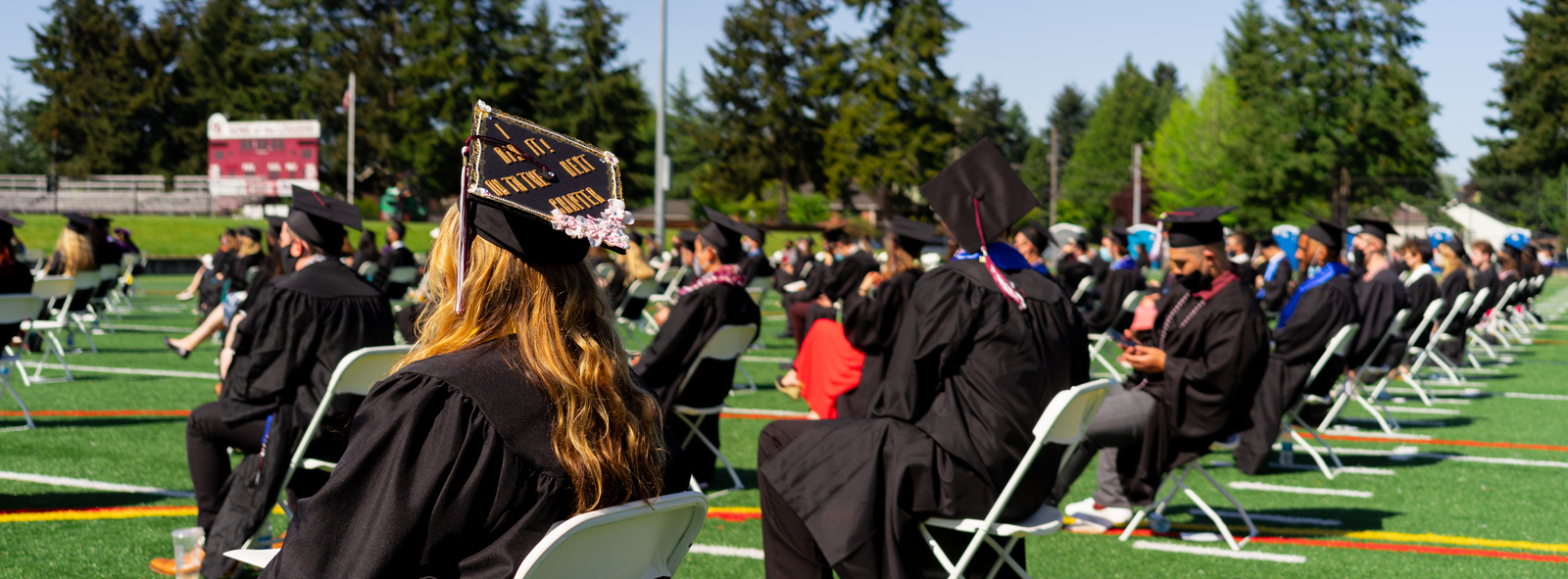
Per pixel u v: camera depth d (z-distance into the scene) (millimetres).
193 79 65125
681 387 5664
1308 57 55688
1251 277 12953
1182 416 4652
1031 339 3355
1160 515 5152
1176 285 4926
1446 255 12242
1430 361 12852
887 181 60438
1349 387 8289
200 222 38938
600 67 63781
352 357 3586
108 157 62281
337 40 59938
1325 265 6816
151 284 26453
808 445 3389
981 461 3262
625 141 63531
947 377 3365
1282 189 56406
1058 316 3496
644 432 1750
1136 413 4762
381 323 4137
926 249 11938
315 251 4168
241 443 4047
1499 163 64500
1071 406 3236
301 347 3865
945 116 60156
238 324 3963
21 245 13633
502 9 59281
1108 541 4969
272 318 3900
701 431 5922
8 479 5660
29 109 69750
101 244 13859
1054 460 3484
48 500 5246
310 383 3920
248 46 65188
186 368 10523
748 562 4445
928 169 59719
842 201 65875
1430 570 4508
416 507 1510
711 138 68000
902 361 3389
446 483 1523
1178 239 4770
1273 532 5172
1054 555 4703
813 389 7387
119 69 63500
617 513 1654
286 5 62969
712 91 67125
